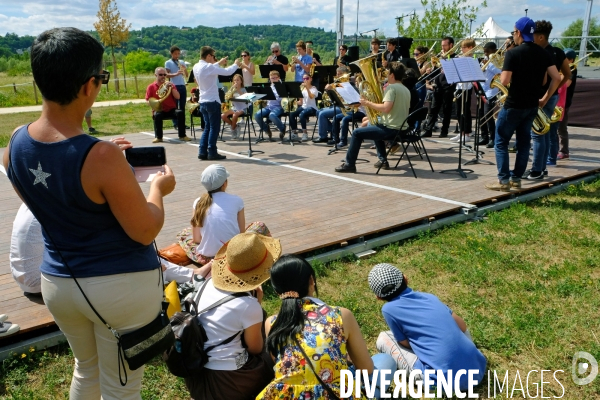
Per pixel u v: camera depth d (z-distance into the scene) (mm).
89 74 1649
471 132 10219
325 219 5297
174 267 3734
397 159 8195
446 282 4207
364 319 3656
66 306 1822
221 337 2451
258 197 6156
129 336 1869
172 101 9984
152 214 1798
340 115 9414
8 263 4289
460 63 6559
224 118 10414
